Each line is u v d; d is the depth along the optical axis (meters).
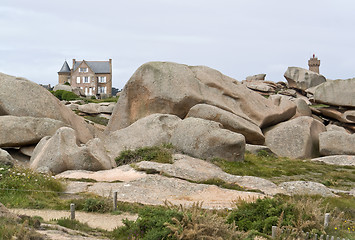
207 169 20.84
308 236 10.76
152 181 18.12
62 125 23.84
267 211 12.00
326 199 16.30
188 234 8.77
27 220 8.89
